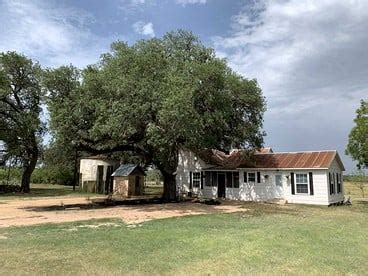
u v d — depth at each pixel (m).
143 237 13.02
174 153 28.97
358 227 16.12
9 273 8.37
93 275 8.24
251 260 9.73
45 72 25.12
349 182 47.31
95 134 23.59
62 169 58.28
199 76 24.33
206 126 25.84
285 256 10.20
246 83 27.64
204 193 34.56
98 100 24.31
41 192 40.22
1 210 22.67
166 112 21.94
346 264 9.45
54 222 17.14
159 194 39.47
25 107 39.69
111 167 41.44
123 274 8.35
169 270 8.73
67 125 24.00
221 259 9.81
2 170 53.56
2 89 36.31
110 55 26.95
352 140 29.88
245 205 27.14
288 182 29.44
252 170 31.38
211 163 34.69
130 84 23.52
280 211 23.16
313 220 18.64
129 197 34.66
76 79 25.41
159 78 24.94
